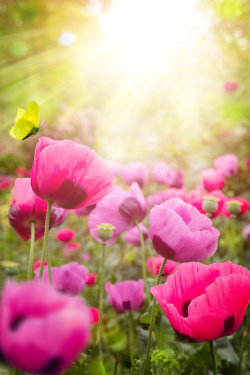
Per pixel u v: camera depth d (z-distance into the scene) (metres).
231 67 5.22
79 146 0.56
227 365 0.90
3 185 2.85
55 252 1.92
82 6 11.76
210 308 0.54
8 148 4.81
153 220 0.66
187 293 0.59
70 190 0.57
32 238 0.64
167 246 0.65
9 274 1.13
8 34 10.98
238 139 4.57
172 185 1.38
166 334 0.83
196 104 4.84
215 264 0.60
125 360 0.84
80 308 0.30
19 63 10.47
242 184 3.20
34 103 0.69
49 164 0.56
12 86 9.77
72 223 2.37
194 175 3.45
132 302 0.95
